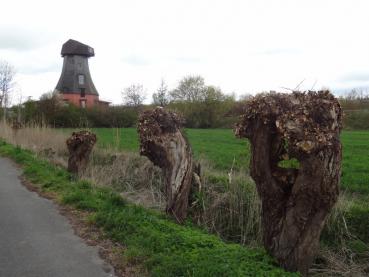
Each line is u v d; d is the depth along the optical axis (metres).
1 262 6.25
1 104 39.81
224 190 10.01
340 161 5.65
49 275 5.77
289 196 6.02
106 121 38.34
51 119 34.12
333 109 5.58
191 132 38.34
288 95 5.99
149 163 13.18
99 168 13.78
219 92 52.91
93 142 13.16
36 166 14.17
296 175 6.09
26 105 34.81
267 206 6.16
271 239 6.09
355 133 33.56
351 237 8.18
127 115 39.03
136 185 12.27
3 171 14.43
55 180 11.95
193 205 9.27
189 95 59.84
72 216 8.66
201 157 15.23
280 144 6.10
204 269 5.47
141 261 6.13
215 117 49.66
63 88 69.00
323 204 5.66
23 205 9.61
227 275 5.31
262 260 5.97
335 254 7.62
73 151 13.03
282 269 5.73
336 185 5.64
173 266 5.67
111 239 7.21
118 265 6.11
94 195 9.95
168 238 6.77
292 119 5.53
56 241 7.16
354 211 8.62
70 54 70.00
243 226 8.94
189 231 7.41
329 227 8.28
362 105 38.72
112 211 8.39
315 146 5.32
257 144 6.06
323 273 6.77
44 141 20.36
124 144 21.94
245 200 9.38
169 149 8.77
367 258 7.60
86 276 5.74
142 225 7.46
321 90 5.83
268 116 5.86
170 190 8.78
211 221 9.08
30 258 6.40
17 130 23.70
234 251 6.27
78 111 37.03
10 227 7.98
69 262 6.24
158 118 9.02
